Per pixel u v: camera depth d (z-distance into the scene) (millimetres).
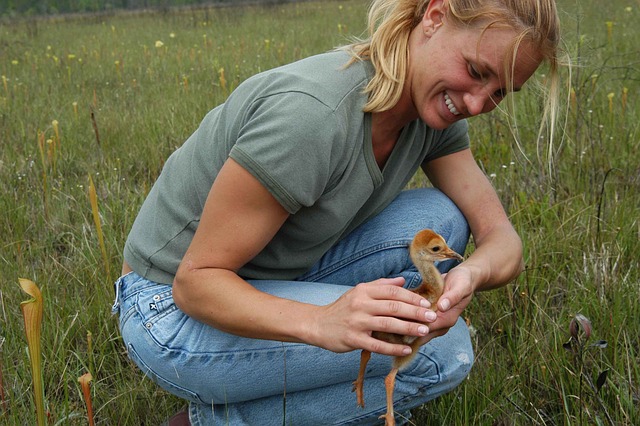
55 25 18562
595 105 6473
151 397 3326
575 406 2951
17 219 4965
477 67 2389
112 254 4406
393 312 2307
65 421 3061
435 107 2535
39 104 8188
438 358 2809
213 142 2717
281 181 2393
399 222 3045
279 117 2396
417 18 2516
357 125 2525
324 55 2650
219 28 16062
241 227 2471
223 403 2873
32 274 4266
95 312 3852
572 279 3867
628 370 3107
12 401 3004
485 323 3705
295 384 2754
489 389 3150
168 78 9789
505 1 2346
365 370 2723
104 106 8109
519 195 4852
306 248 2811
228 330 2541
